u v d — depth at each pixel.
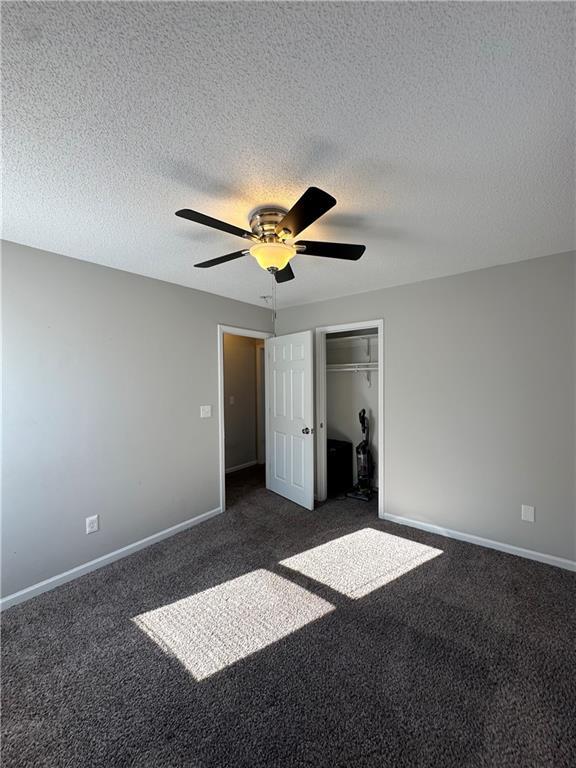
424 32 0.84
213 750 1.23
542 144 1.23
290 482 3.81
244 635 1.78
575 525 2.35
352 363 4.38
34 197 1.57
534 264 2.46
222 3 0.77
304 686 1.48
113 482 2.57
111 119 1.09
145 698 1.43
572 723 1.30
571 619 1.87
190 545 2.78
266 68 0.93
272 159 1.31
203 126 1.13
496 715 1.33
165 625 1.87
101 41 0.85
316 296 3.51
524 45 0.87
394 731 1.28
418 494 3.05
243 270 2.66
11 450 2.08
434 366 2.93
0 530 2.03
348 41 0.86
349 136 1.19
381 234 2.01
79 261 2.39
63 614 1.97
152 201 1.61
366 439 4.05
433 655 1.63
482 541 2.71
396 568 2.40
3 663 1.62
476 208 1.71
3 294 2.05
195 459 3.20
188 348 3.15
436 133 1.18
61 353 2.29
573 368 2.34
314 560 2.52
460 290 2.79
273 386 4.06
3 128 1.11
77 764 1.19
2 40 0.84
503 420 2.62
